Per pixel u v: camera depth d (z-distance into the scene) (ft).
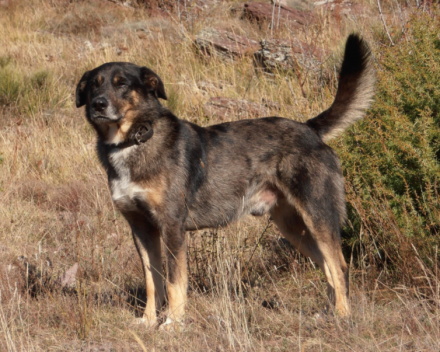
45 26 69.26
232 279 19.22
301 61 42.11
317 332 16.33
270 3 69.46
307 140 18.93
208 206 18.66
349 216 21.61
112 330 17.26
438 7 28.12
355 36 19.38
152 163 17.56
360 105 19.75
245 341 14.89
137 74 18.53
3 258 23.06
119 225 27.43
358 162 21.27
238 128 19.38
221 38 51.31
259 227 24.95
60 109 44.27
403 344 14.74
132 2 76.64
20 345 15.12
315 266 21.79
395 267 20.03
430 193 18.95
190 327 17.04
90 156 36.04
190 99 41.19
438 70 20.80
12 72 47.42
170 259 17.57
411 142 20.08
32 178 33.88
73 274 21.09
